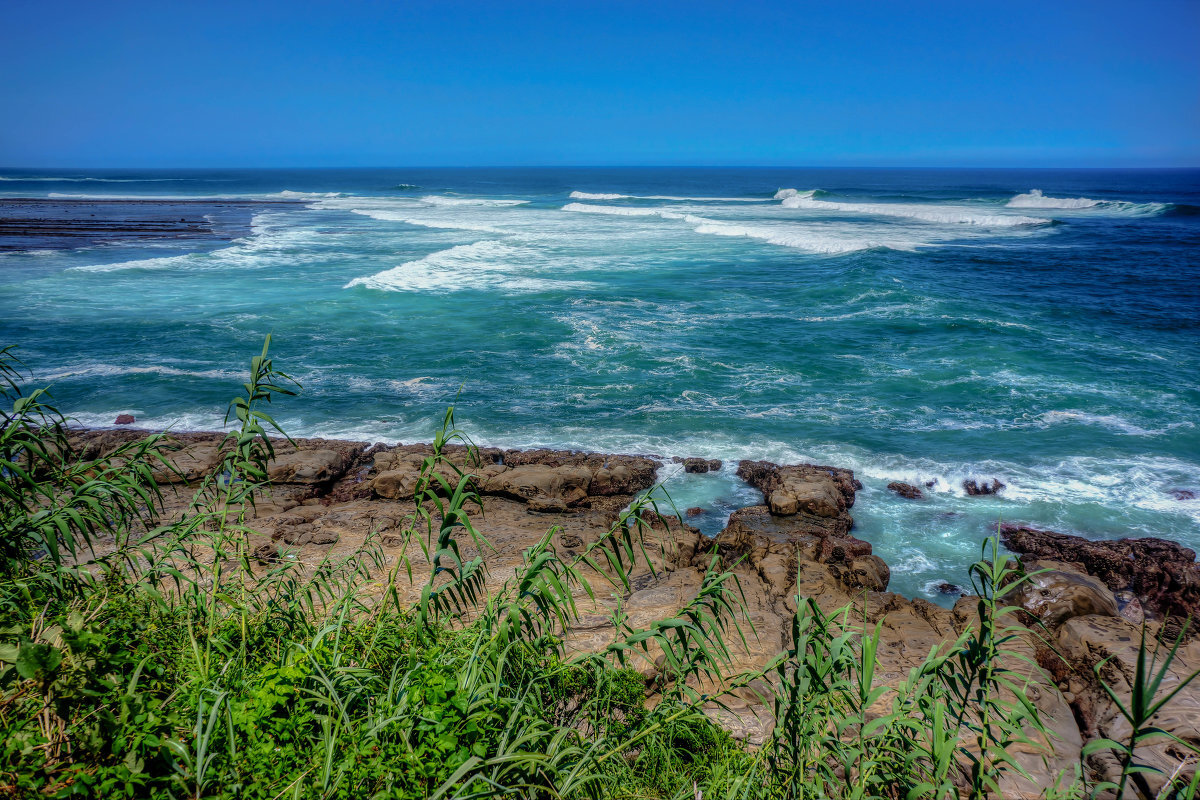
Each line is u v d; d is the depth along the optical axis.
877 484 12.06
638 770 4.03
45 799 2.39
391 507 10.57
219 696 2.91
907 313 22.66
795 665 3.65
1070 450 13.05
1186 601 8.52
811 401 15.64
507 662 3.82
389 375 17.36
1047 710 5.84
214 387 16.22
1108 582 9.20
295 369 17.64
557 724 3.88
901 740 3.42
